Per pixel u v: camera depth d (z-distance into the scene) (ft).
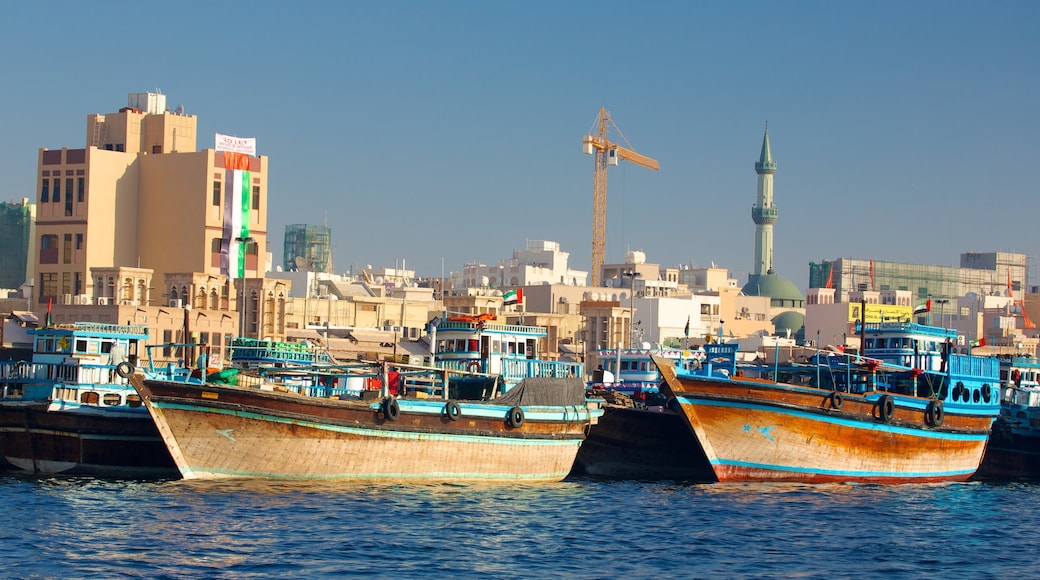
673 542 317.63
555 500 376.07
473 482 393.91
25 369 422.41
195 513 322.55
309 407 357.41
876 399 436.76
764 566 294.05
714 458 419.74
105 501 340.39
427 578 269.85
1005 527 359.66
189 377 387.75
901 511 381.60
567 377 422.00
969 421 472.44
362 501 346.54
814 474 430.61
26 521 312.50
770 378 499.51
